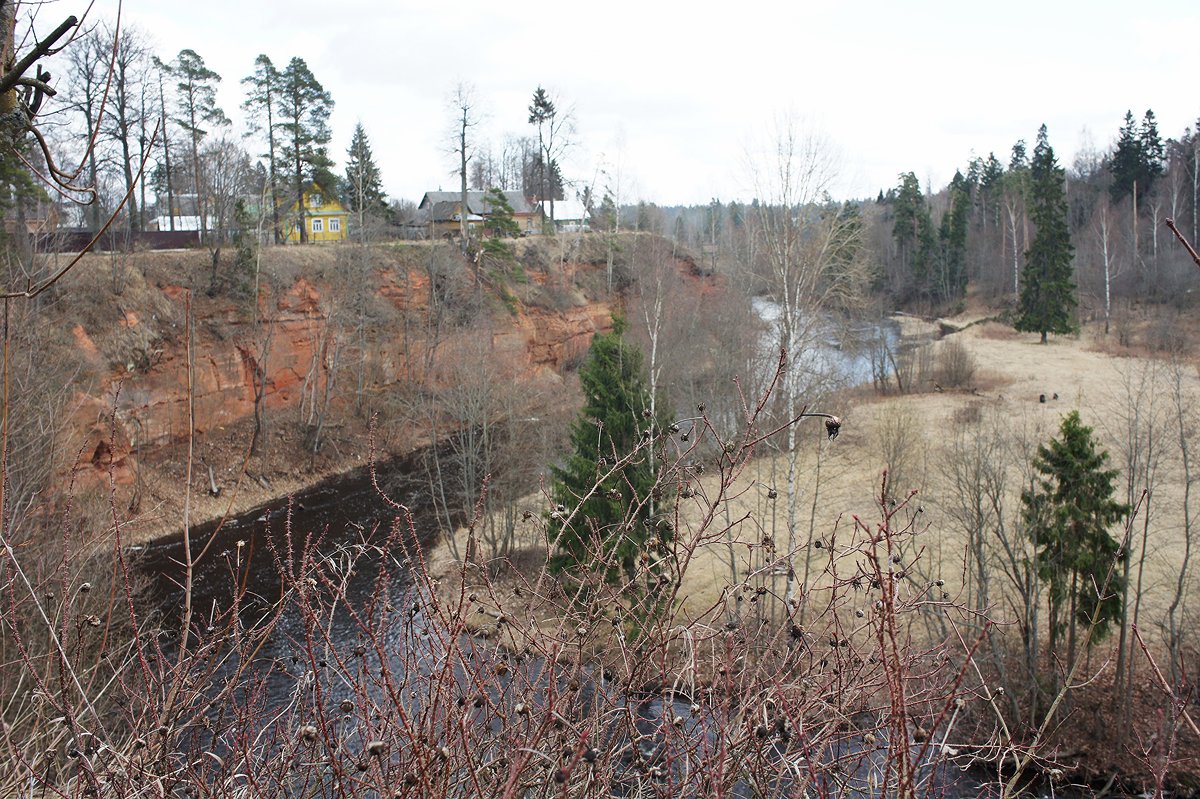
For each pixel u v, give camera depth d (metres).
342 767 3.50
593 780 3.43
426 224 57.75
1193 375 32.59
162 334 29.59
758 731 3.43
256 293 32.88
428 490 28.89
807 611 12.52
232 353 32.16
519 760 2.92
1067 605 17.44
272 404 33.84
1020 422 29.73
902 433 23.53
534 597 4.77
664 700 3.62
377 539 23.55
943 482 22.92
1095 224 62.34
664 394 18.34
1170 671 15.96
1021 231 75.75
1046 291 51.44
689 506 19.97
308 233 53.31
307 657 3.82
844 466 25.67
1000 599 18.34
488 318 38.16
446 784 2.93
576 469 15.47
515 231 52.06
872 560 3.19
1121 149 70.69
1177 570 18.67
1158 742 3.77
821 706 3.84
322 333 35.78
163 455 28.36
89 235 31.86
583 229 55.25
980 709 14.07
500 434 25.91
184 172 45.00
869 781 3.56
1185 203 61.50
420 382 37.22
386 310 39.00
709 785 3.46
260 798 3.36
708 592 18.06
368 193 49.19
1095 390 35.50
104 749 3.44
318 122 46.19
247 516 26.66
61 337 24.06
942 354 40.97
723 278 50.16
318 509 27.39
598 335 16.34
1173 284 52.47
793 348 19.61
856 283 31.84
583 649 3.98
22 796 3.47
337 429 34.22
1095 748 14.57
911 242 76.12
